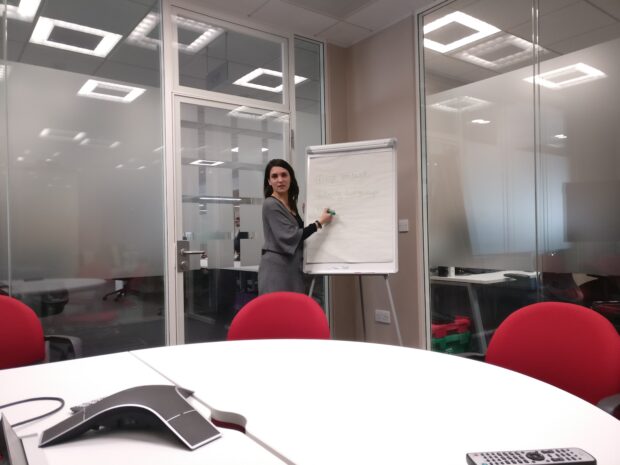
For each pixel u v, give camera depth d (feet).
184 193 10.36
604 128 8.11
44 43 8.80
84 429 2.79
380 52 12.12
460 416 3.05
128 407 2.89
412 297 11.39
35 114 8.68
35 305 8.58
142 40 9.89
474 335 10.32
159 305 9.98
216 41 10.93
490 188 9.93
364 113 12.58
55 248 8.81
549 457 2.30
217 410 3.22
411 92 11.32
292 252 9.32
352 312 12.94
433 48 10.95
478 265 10.21
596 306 8.25
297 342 5.20
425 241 11.33
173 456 2.56
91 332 9.14
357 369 4.15
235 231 11.13
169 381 3.86
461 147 10.46
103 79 9.41
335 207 10.33
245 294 11.23
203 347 5.03
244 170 11.34
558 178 8.77
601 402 3.72
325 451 2.59
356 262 9.89
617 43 7.95
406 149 11.48
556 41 8.75
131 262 9.66
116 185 9.52
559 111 8.72
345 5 10.80
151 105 9.99
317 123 12.78
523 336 4.82
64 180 8.95
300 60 12.48
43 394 3.56
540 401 3.30
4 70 8.41
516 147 9.43
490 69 9.85
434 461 2.45
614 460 2.38
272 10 10.98
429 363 4.33
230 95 11.10
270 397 3.46
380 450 2.59
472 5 10.14
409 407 3.22
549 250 8.93
